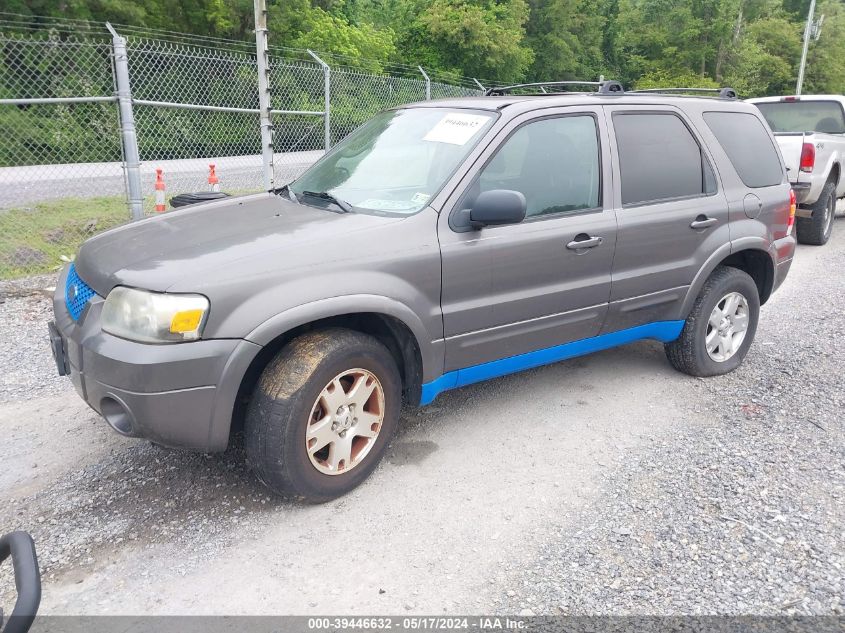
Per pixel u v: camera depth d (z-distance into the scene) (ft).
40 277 24.80
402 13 100.73
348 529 10.25
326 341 10.38
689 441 13.05
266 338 9.67
